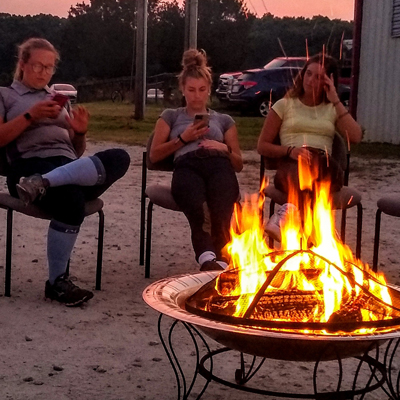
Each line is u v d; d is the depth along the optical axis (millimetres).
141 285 4285
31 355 3316
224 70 34656
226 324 2404
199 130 4344
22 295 4051
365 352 2529
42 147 4086
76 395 2986
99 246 4160
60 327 3629
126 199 6859
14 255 4828
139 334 3584
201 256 4043
